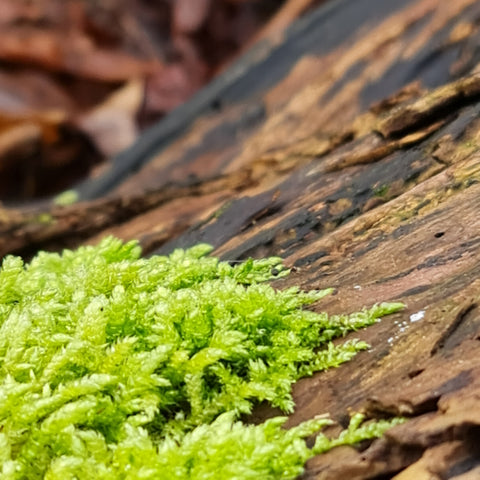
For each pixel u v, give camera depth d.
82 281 0.30
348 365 0.28
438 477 0.26
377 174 0.33
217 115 0.58
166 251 0.35
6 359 0.28
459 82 0.32
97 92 0.87
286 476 0.26
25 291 0.30
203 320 0.28
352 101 0.47
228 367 0.28
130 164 0.58
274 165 0.38
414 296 0.29
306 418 0.27
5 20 0.86
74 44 0.87
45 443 0.27
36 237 0.42
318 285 0.30
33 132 0.76
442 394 0.27
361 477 0.26
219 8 0.93
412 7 0.50
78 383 0.27
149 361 0.27
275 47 0.59
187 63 0.91
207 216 0.36
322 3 0.74
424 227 0.30
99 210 0.42
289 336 0.28
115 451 0.27
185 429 0.27
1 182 0.77
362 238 0.31
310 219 0.32
